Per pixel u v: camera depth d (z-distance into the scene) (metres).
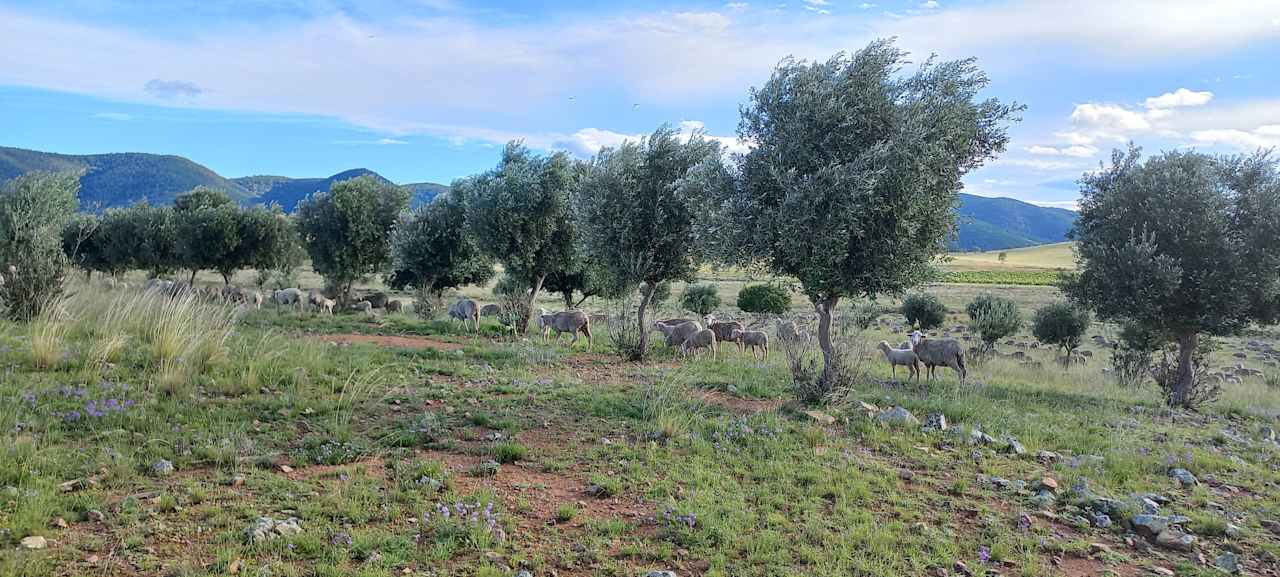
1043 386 16.20
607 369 14.06
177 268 42.53
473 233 21.95
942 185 11.45
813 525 5.82
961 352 14.92
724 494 6.40
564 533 5.38
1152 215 15.59
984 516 6.40
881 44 11.30
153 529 4.76
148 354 10.05
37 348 9.02
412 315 27.03
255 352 10.71
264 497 5.49
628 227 15.86
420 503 5.62
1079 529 6.29
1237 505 7.21
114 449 6.14
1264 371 27.14
